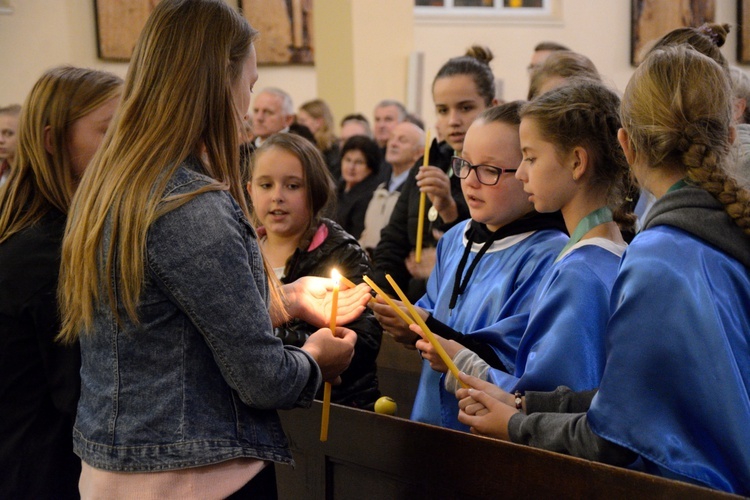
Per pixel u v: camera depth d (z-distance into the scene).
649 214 1.50
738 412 1.34
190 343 1.42
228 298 1.38
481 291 2.01
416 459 1.75
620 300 1.42
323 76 7.29
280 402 1.43
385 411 2.02
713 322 1.37
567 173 1.76
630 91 1.52
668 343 1.37
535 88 2.68
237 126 1.52
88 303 1.46
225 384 1.45
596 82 1.86
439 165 3.07
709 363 1.36
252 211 2.41
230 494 1.45
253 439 1.46
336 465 1.95
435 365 1.85
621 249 1.74
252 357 1.39
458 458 1.67
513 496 1.56
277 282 1.67
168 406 1.41
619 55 9.51
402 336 1.95
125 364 1.44
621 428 1.37
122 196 1.43
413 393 2.53
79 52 8.30
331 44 7.20
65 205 1.87
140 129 1.46
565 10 9.44
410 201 3.06
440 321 2.10
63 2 8.17
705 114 1.46
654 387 1.37
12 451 1.79
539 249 1.95
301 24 9.16
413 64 7.18
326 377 1.71
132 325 1.43
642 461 1.46
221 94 1.49
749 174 1.82
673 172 1.50
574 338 1.64
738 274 1.42
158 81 1.46
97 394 1.47
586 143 1.74
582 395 1.57
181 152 1.45
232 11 1.54
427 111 9.25
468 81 2.91
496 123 1.99
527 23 9.38
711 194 1.44
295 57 9.17
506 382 1.74
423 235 2.98
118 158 1.46
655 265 1.40
